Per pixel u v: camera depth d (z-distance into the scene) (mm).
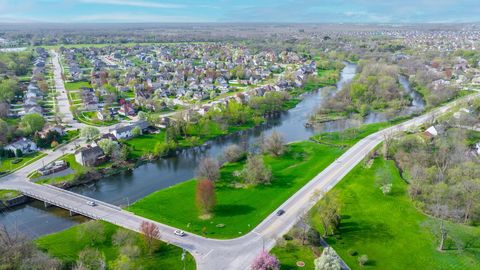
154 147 192125
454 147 166875
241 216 123875
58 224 126688
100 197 145625
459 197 123250
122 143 192750
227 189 145125
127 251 100750
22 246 97812
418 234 111812
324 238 110688
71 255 104125
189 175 166750
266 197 137125
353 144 190875
